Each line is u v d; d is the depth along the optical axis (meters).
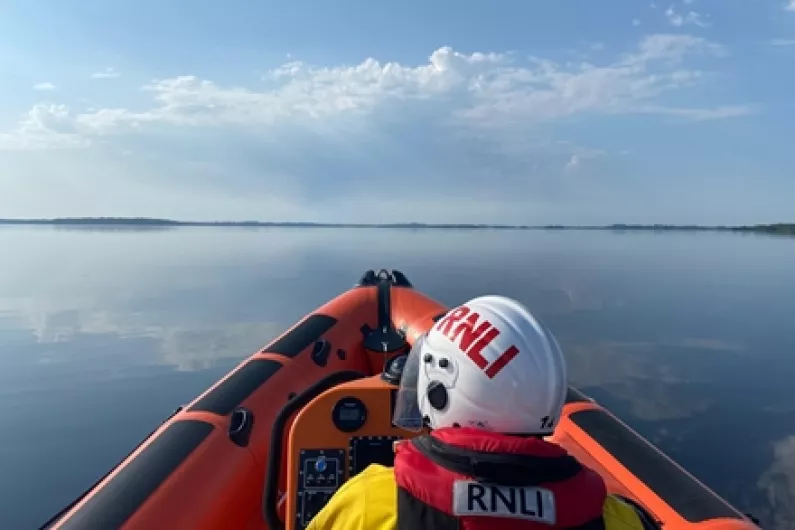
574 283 26.14
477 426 1.41
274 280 27.94
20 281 28.48
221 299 21.48
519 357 1.40
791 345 14.02
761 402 9.42
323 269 33.53
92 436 8.17
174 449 2.95
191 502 2.71
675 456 7.36
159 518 2.57
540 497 1.18
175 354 13.16
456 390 1.42
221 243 68.50
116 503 2.57
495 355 1.40
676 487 2.70
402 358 2.72
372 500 1.31
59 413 9.16
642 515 1.43
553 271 32.12
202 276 30.16
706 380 10.88
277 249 55.09
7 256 45.72
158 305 20.30
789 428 8.27
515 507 1.17
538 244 71.00
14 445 7.82
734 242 78.06
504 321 1.44
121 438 8.12
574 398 3.57
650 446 3.06
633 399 9.67
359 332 5.07
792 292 24.20
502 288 23.50
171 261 40.56
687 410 9.12
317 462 2.59
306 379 4.03
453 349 1.44
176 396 10.11
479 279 26.73
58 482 6.69
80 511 2.55
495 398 1.38
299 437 2.61
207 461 2.94
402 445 1.33
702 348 13.63
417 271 30.75
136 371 11.75
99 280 28.75
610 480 2.77
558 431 3.31
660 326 16.41
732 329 16.11
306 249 55.06
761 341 14.50
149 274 31.52
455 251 52.12
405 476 1.24
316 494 2.56
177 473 2.80
